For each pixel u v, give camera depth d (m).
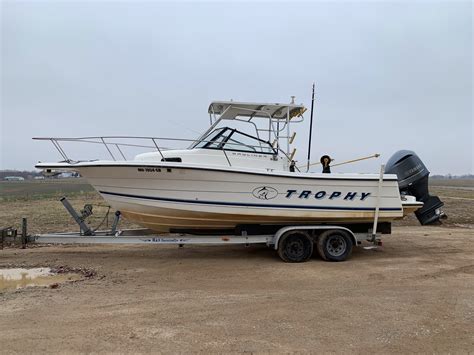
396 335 3.55
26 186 46.09
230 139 6.94
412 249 8.08
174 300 4.53
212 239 6.74
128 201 6.48
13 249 7.72
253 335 3.52
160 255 7.36
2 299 4.52
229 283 5.39
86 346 3.26
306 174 6.64
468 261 6.89
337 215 6.86
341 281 5.51
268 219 6.75
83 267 6.30
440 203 7.83
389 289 5.07
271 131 7.64
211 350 3.20
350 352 3.20
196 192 6.42
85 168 6.27
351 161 7.74
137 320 3.86
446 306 4.36
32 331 3.56
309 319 3.93
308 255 6.82
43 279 5.55
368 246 7.86
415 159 7.79
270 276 5.80
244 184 6.49
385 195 7.02
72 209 6.78
